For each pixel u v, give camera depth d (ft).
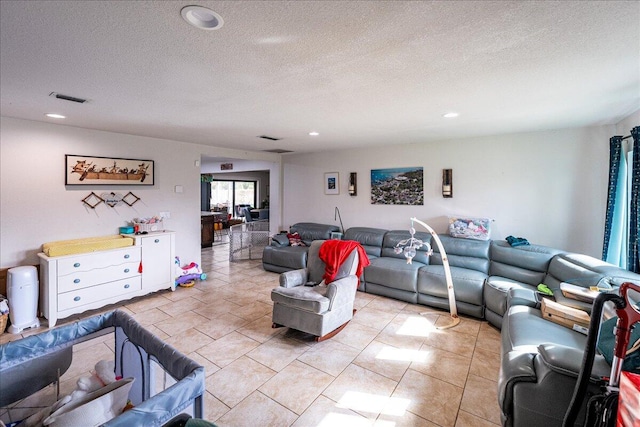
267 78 6.81
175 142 15.60
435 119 10.65
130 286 12.48
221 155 17.80
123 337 5.78
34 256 11.25
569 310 7.38
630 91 7.63
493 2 4.01
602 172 11.48
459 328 10.48
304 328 9.48
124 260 12.26
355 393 7.06
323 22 4.52
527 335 6.79
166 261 13.78
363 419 6.26
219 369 7.97
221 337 9.71
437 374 7.80
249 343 9.35
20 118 10.71
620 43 5.16
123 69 6.32
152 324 10.59
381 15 4.33
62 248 10.85
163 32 4.83
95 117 10.52
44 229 11.49
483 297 11.02
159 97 8.23
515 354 6.02
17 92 7.80
